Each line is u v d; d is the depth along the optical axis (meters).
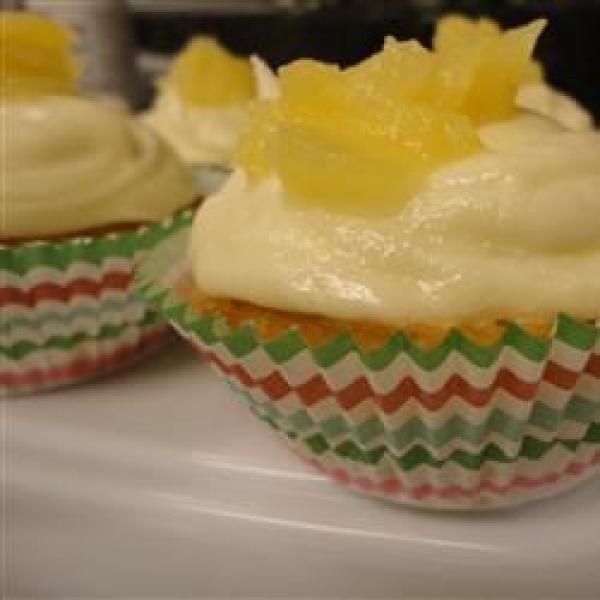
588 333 0.14
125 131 0.22
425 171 0.15
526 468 0.16
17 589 0.18
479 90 0.16
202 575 0.17
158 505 0.17
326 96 0.16
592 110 0.48
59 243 0.19
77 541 0.18
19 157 0.20
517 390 0.15
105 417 0.19
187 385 0.20
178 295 0.17
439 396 0.15
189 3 0.62
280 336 0.15
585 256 0.15
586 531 0.16
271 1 0.60
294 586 0.17
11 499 0.18
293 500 0.17
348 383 0.15
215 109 0.35
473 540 0.16
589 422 0.15
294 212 0.16
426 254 0.15
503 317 0.15
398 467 0.16
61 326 0.19
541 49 0.50
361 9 0.54
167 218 0.20
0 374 0.19
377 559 0.16
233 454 0.18
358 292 0.15
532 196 0.15
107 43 0.45
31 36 0.21
